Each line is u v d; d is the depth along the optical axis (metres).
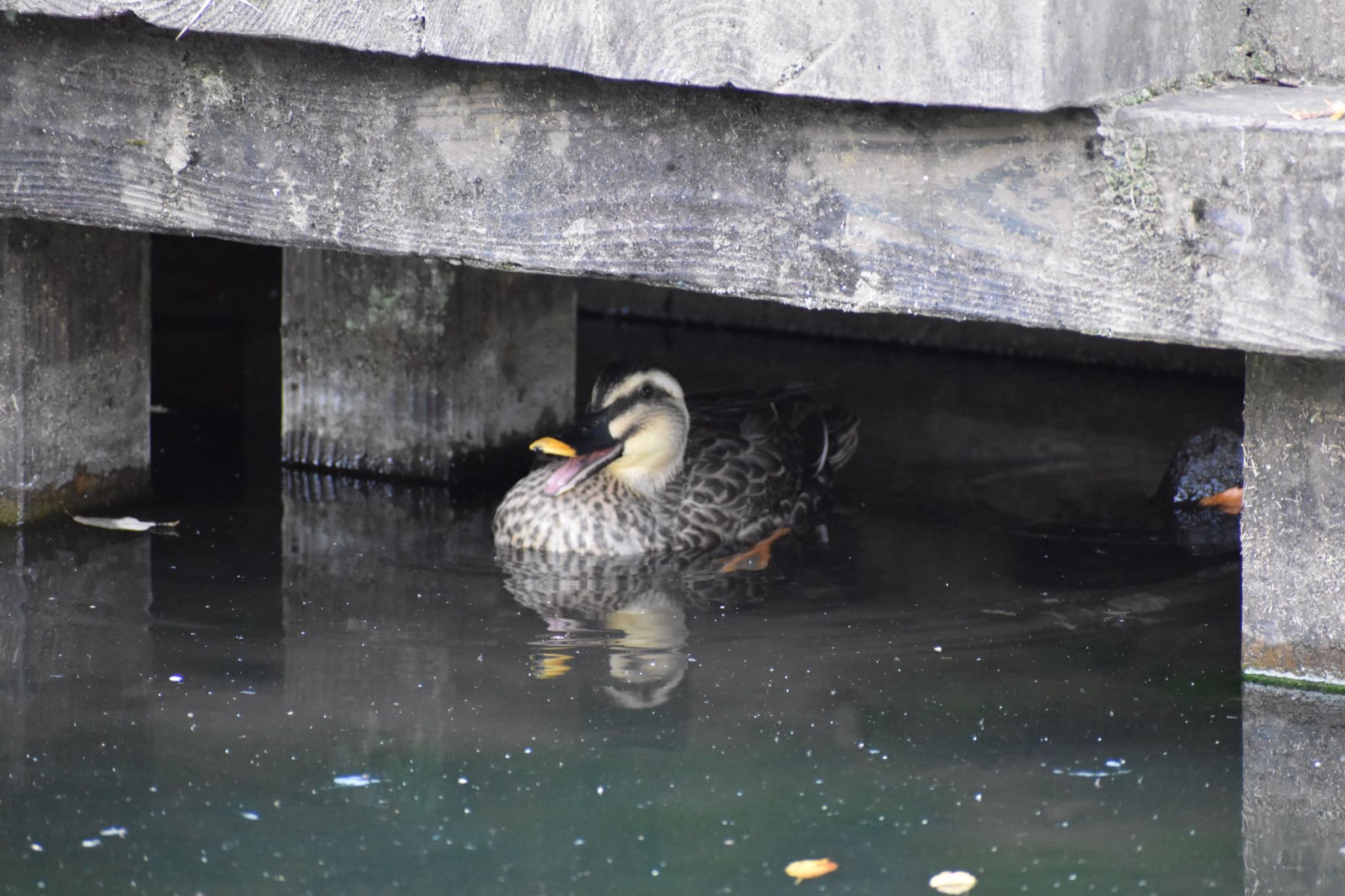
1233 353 16.16
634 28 6.71
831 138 6.81
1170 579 9.97
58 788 6.72
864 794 6.73
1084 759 7.08
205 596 9.38
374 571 10.05
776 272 7.08
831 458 12.70
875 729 7.42
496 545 10.88
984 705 7.73
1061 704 7.74
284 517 11.19
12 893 5.86
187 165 8.27
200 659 8.30
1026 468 13.00
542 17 6.88
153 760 7.00
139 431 11.33
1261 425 7.62
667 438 11.43
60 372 10.54
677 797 6.70
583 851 6.22
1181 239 6.29
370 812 6.54
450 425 12.32
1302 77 7.16
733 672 8.22
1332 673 7.71
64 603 9.12
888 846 6.26
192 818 6.48
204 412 13.91
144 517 10.99
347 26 7.27
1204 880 5.97
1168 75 6.76
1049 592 9.70
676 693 7.89
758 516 11.70
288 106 7.96
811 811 6.57
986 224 6.60
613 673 8.20
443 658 8.40
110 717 7.48
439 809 6.57
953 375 16.67
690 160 7.13
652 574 10.37
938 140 6.60
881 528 11.41
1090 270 6.47
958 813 6.54
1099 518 11.54
